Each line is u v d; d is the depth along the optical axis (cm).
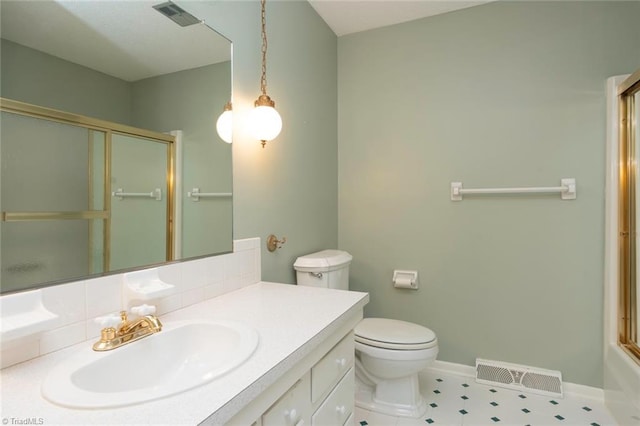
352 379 127
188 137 124
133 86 106
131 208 103
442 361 226
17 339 73
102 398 60
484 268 215
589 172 192
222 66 140
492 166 212
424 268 230
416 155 232
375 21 233
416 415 173
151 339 89
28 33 81
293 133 193
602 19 190
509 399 190
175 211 118
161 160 114
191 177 125
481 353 216
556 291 200
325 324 101
